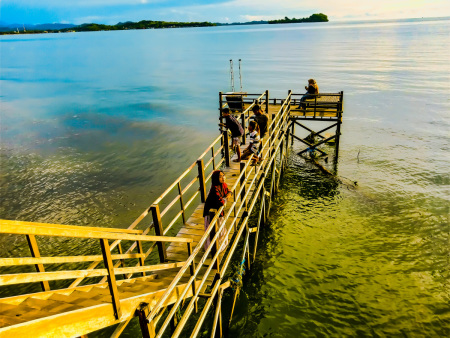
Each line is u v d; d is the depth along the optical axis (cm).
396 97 3919
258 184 1085
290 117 1862
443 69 5959
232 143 1109
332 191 1622
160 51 13575
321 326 877
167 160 2159
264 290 1007
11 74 7969
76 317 302
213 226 589
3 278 248
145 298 418
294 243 1222
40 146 2553
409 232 1252
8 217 1494
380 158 2030
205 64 8356
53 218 1473
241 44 16438
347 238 1235
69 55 13525
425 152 2112
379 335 838
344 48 11800
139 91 5041
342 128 2784
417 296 950
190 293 547
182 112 3597
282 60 8556
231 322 905
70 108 4003
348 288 995
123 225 1398
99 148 2462
